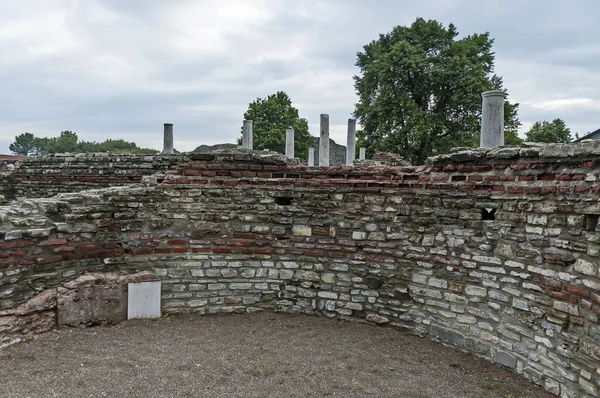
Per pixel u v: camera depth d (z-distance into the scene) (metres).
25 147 69.12
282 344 4.68
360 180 5.55
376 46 27.69
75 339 4.53
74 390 3.42
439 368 4.26
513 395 3.75
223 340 4.72
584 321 3.52
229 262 5.86
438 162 5.04
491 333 4.44
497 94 5.37
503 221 4.41
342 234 5.66
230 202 5.89
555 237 3.86
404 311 5.28
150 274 5.45
